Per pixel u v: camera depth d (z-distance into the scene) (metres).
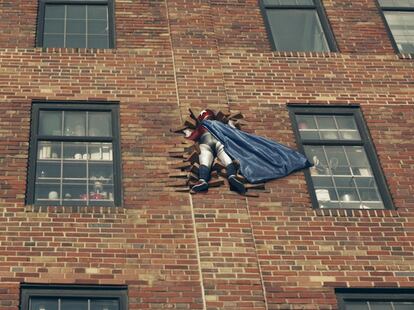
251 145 14.80
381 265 13.29
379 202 14.49
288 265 13.13
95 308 12.48
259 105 15.73
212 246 13.16
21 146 14.50
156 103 15.50
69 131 14.98
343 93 16.16
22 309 12.30
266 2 17.98
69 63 16.02
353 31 17.50
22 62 15.92
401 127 15.65
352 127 15.70
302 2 18.09
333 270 13.13
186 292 12.66
